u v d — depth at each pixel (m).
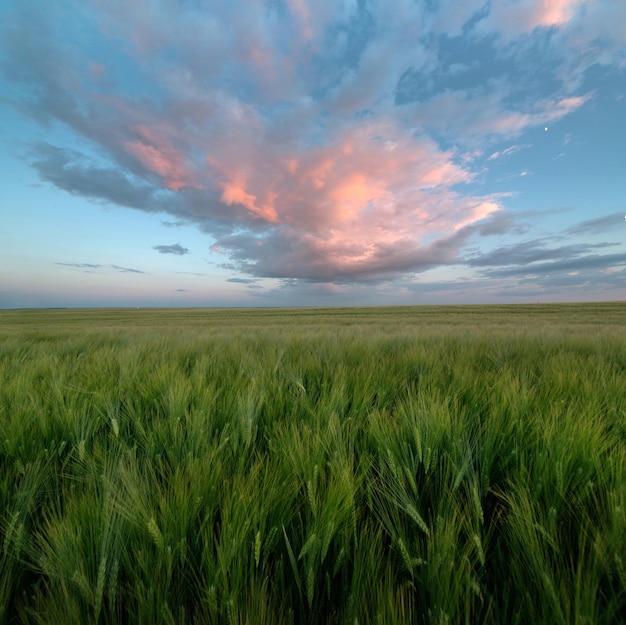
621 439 1.35
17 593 0.85
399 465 1.14
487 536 0.92
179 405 1.68
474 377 2.44
